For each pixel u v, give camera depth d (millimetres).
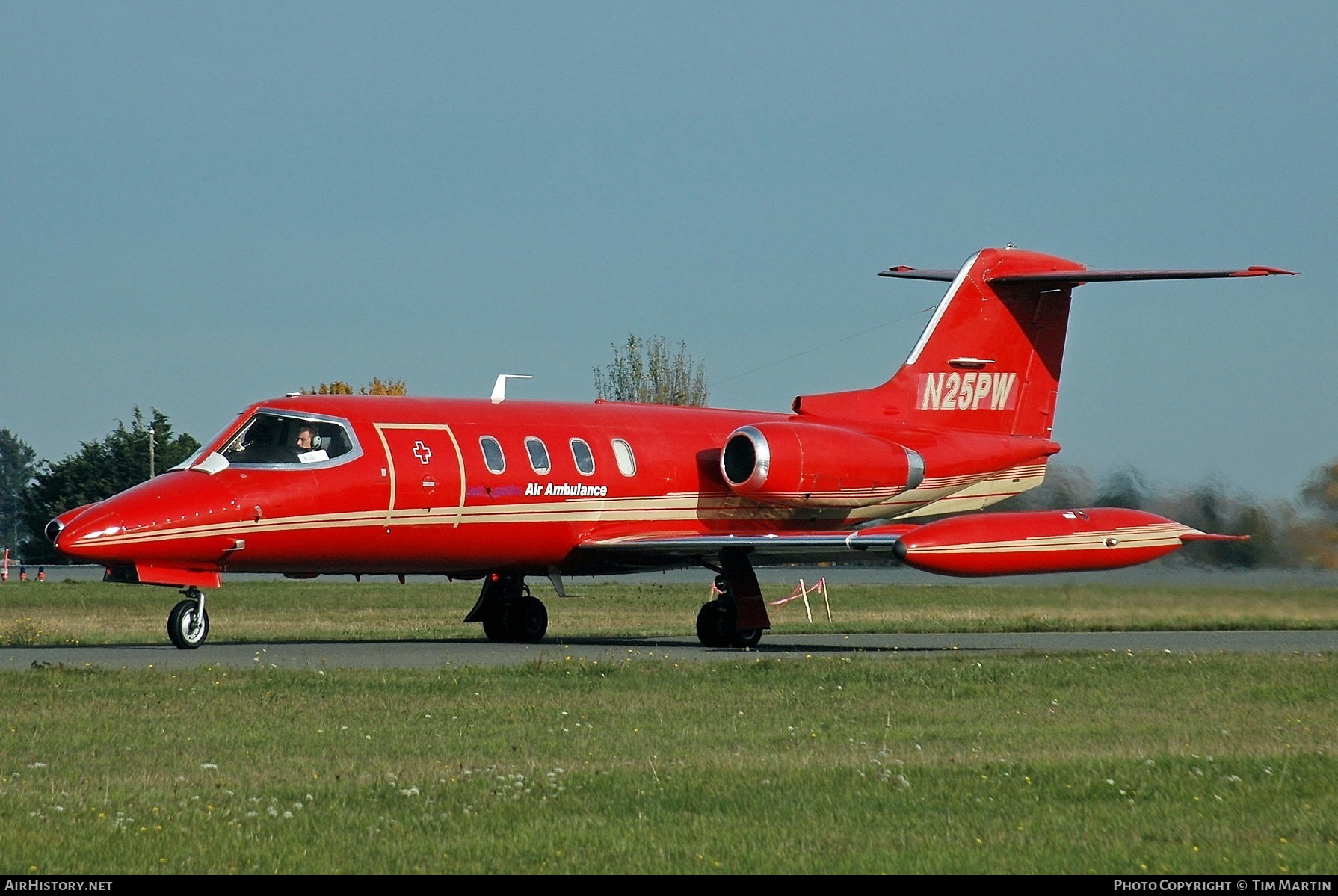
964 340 113812
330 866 33719
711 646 96188
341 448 87000
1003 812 39188
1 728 50344
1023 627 119562
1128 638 104062
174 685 60750
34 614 141625
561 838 36094
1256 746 49594
